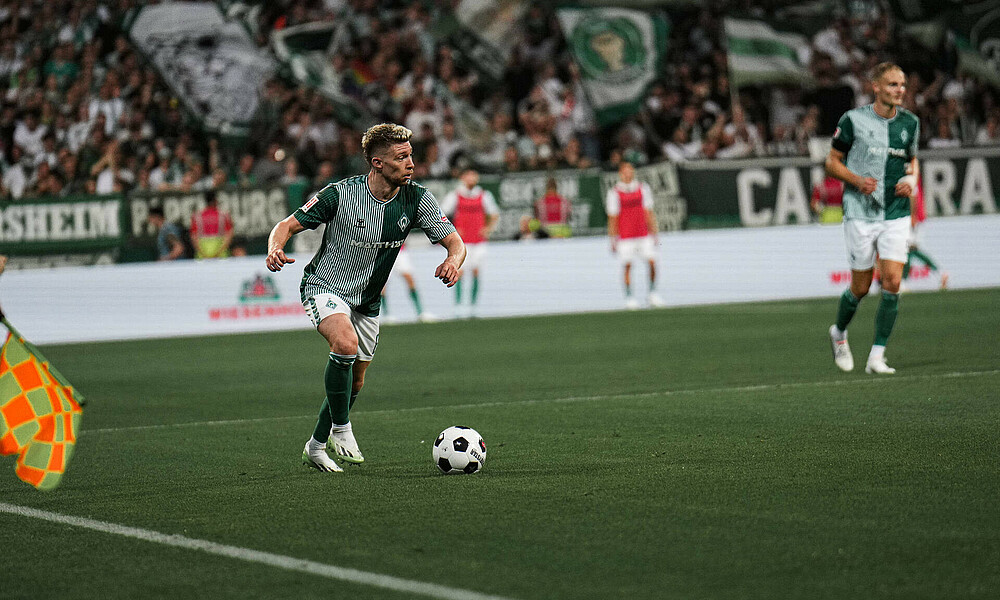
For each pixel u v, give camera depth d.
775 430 18.64
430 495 14.30
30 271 45.62
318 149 56.84
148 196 47.25
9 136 56.78
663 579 10.16
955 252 54.75
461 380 28.19
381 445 18.75
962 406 20.47
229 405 25.11
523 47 64.00
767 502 13.23
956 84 65.12
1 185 55.16
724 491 13.94
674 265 52.56
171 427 21.84
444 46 62.97
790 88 62.94
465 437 15.79
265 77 58.66
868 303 48.16
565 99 62.56
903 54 65.38
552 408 22.53
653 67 60.66
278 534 12.41
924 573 10.10
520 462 16.56
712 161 52.94
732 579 10.10
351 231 15.64
